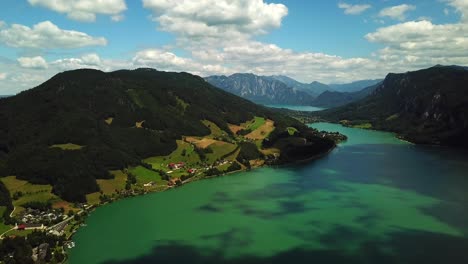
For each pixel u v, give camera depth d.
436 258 165.00
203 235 192.00
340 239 185.25
